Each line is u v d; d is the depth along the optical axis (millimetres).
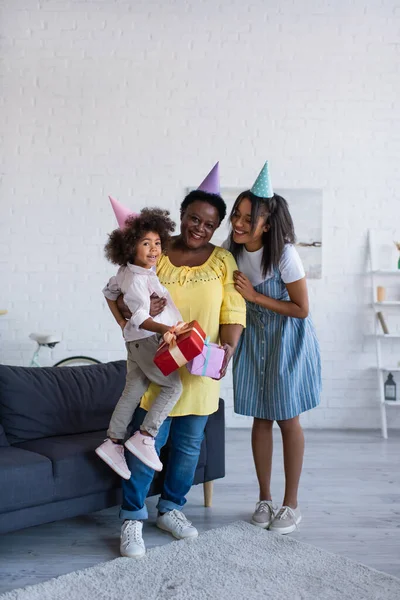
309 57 5082
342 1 5066
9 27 5027
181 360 2330
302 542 2559
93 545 2566
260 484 2828
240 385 2771
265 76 5082
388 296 5117
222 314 2596
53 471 2428
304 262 5094
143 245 2449
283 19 5066
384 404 4824
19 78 5031
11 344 5031
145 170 5066
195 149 5082
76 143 5051
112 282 2582
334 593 2113
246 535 2621
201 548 2479
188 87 5066
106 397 3162
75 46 5043
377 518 2918
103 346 5047
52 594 2092
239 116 5078
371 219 5113
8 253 5043
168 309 2500
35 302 5043
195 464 2668
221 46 5062
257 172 5090
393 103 5102
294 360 2691
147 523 2801
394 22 5086
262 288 2689
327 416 5094
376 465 3893
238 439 4625
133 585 2160
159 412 2451
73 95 5047
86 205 5055
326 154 5094
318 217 5086
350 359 5109
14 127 5039
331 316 5109
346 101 5098
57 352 5039
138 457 2439
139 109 5062
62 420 2967
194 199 2572
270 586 2162
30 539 2635
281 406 2668
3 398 2875
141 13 5047
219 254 2635
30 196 5043
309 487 3396
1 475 2271
